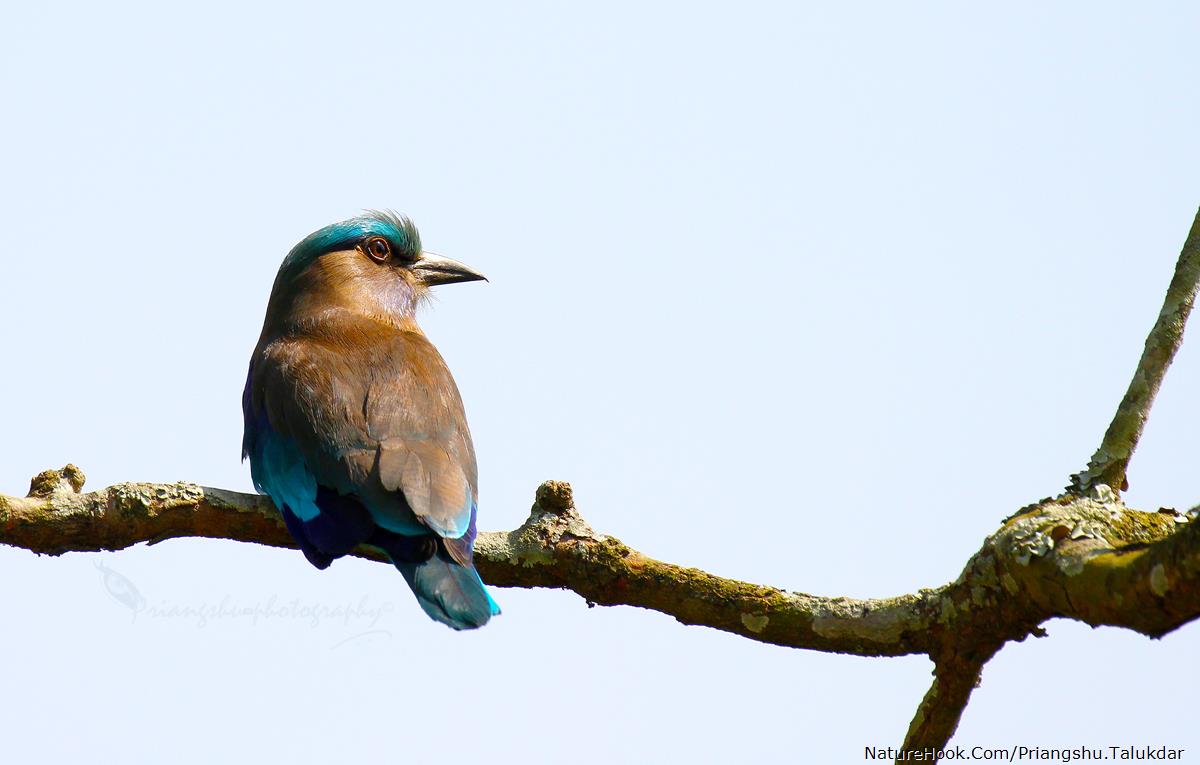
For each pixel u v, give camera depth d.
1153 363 9.66
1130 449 9.51
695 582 10.52
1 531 10.85
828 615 9.99
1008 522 9.14
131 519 11.19
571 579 10.95
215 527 11.76
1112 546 8.48
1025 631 9.03
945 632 9.34
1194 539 7.34
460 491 12.23
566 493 11.27
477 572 11.39
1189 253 9.83
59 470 11.11
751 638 10.29
